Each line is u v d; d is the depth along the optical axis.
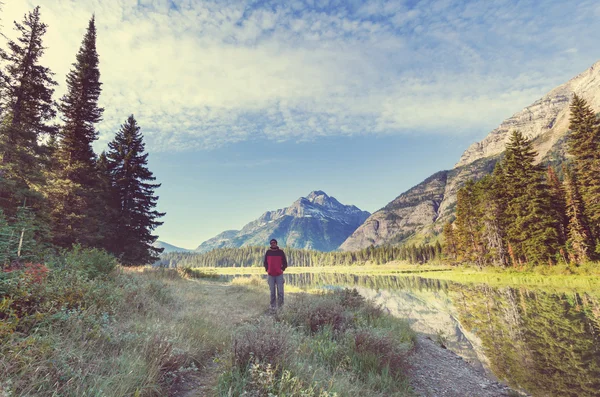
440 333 9.62
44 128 15.71
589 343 8.34
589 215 32.41
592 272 27.62
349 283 35.97
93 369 3.01
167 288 9.29
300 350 4.79
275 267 8.47
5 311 3.54
